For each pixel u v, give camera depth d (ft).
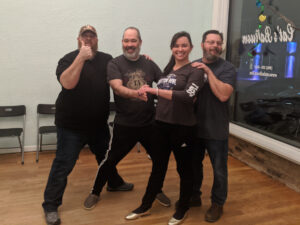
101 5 12.60
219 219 7.65
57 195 7.50
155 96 7.80
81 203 8.35
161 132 6.93
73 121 7.36
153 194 7.49
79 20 12.45
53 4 12.00
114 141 7.75
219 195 7.45
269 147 9.99
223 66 6.99
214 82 6.62
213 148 7.23
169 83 6.72
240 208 8.24
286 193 9.22
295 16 9.19
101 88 7.54
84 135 7.68
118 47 13.23
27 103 12.50
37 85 12.48
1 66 11.87
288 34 9.48
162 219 7.57
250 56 11.43
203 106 7.11
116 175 8.89
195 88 6.39
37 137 11.82
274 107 10.24
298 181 9.29
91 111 7.46
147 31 13.48
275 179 10.23
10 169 10.76
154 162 7.29
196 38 14.25
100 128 8.05
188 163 7.14
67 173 7.55
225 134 7.16
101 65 7.61
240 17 12.00
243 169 11.19
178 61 6.78
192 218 7.68
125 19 13.05
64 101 7.30
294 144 9.36
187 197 7.30
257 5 10.96
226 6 12.55
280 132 10.01
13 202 8.29
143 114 7.54
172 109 6.60
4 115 11.84
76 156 7.65
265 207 8.32
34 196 8.67
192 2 13.79
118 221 7.45
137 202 8.46
